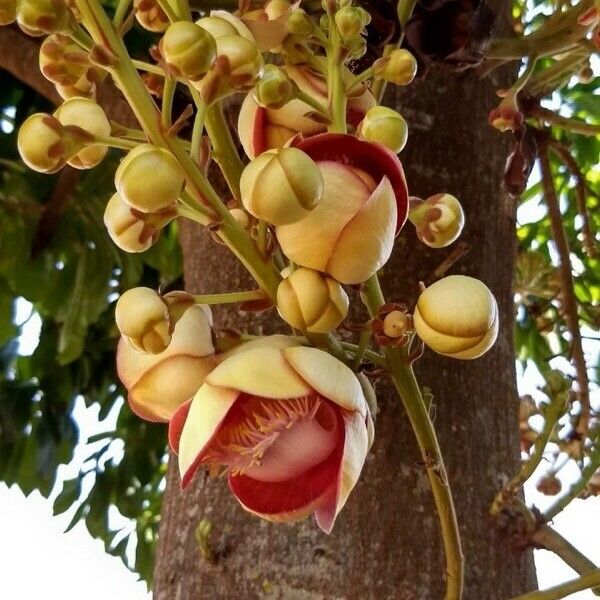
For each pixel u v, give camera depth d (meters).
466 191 0.96
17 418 1.79
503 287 0.94
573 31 0.89
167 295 0.65
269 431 0.63
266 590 0.80
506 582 0.82
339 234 0.62
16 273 1.67
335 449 0.63
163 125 0.63
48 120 0.64
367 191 0.63
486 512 0.83
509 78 1.06
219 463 0.64
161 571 0.84
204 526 0.81
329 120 0.67
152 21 0.66
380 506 0.82
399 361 0.66
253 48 0.63
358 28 0.67
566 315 1.11
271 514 0.64
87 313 1.70
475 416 0.87
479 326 0.64
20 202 1.65
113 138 0.65
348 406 0.62
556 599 0.69
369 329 0.65
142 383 0.67
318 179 0.62
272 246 0.65
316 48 0.78
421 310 0.65
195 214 0.64
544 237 1.68
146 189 0.61
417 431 0.67
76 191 1.67
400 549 0.81
